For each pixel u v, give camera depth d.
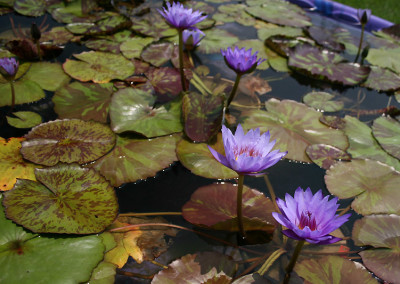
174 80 1.41
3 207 0.96
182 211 1.02
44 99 1.29
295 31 1.85
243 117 1.30
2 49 1.47
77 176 1.04
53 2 1.85
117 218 1.00
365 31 1.92
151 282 0.89
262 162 0.89
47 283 0.87
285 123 1.29
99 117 1.24
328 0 2.10
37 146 1.10
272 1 2.13
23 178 1.03
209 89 1.40
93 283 0.88
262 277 0.91
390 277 0.93
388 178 1.13
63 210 0.97
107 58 1.48
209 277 0.91
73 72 1.39
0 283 0.86
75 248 0.92
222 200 1.05
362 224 1.03
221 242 0.97
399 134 1.28
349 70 1.56
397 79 1.54
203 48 1.63
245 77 1.50
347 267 0.94
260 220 1.01
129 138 1.17
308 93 1.45
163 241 0.97
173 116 1.24
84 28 1.65
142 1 1.99
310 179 1.14
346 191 1.11
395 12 2.27
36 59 1.46
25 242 0.92
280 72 1.57
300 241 0.89
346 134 1.28
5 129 1.17
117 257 0.93
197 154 1.15
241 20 1.91
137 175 1.09
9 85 1.30
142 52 1.52
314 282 0.91
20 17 1.74
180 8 1.31
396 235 1.00
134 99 1.27
